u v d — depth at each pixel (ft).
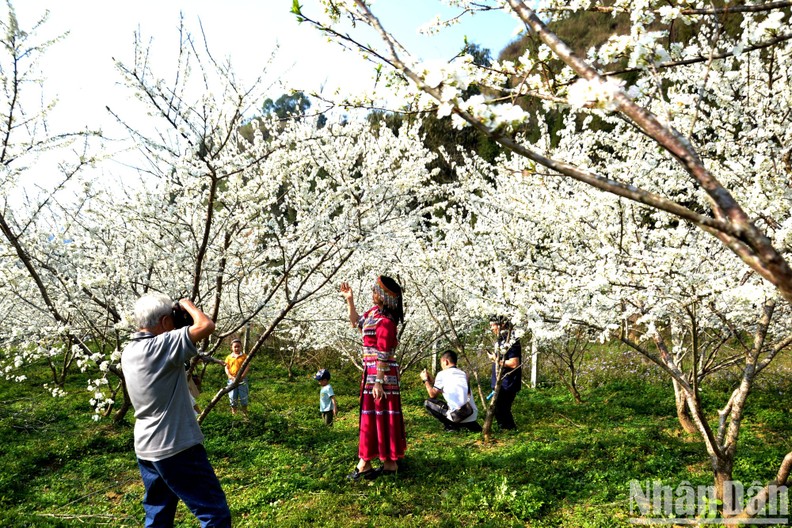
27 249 16.25
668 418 21.80
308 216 17.49
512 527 12.06
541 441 18.69
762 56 13.07
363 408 15.26
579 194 14.16
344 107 8.64
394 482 14.69
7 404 24.44
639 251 12.23
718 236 3.87
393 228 19.69
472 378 29.86
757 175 10.52
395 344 15.43
